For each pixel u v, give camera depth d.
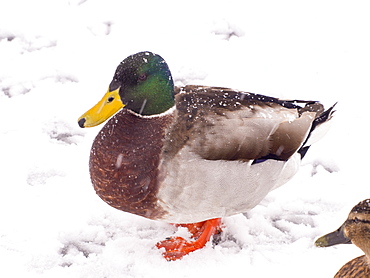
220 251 6.79
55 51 10.08
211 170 6.07
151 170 6.06
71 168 7.73
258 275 6.46
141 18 10.94
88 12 10.98
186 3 11.30
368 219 5.10
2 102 8.84
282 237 7.05
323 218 7.27
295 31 10.85
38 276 6.25
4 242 6.60
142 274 6.41
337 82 9.78
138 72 6.16
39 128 8.41
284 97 9.48
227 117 6.28
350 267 5.55
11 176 7.49
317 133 7.08
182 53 10.27
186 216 6.36
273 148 6.40
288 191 7.66
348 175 7.92
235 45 10.53
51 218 6.97
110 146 6.18
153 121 6.17
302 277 6.43
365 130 8.73
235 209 6.56
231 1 11.41
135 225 7.08
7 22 10.55
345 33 10.82
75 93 9.21
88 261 6.52
